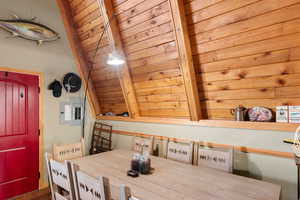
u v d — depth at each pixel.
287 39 1.51
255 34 1.62
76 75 3.28
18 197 2.54
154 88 2.65
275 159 1.70
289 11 1.43
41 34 2.75
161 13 2.01
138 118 2.93
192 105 2.18
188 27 1.93
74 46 3.11
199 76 2.13
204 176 1.53
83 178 1.15
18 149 2.57
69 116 3.21
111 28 2.39
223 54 1.86
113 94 3.36
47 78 2.89
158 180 1.45
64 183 1.35
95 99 3.63
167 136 2.55
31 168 2.70
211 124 2.11
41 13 2.77
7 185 2.47
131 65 2.70
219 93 2.08
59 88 3.00
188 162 1.97
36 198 2.55
